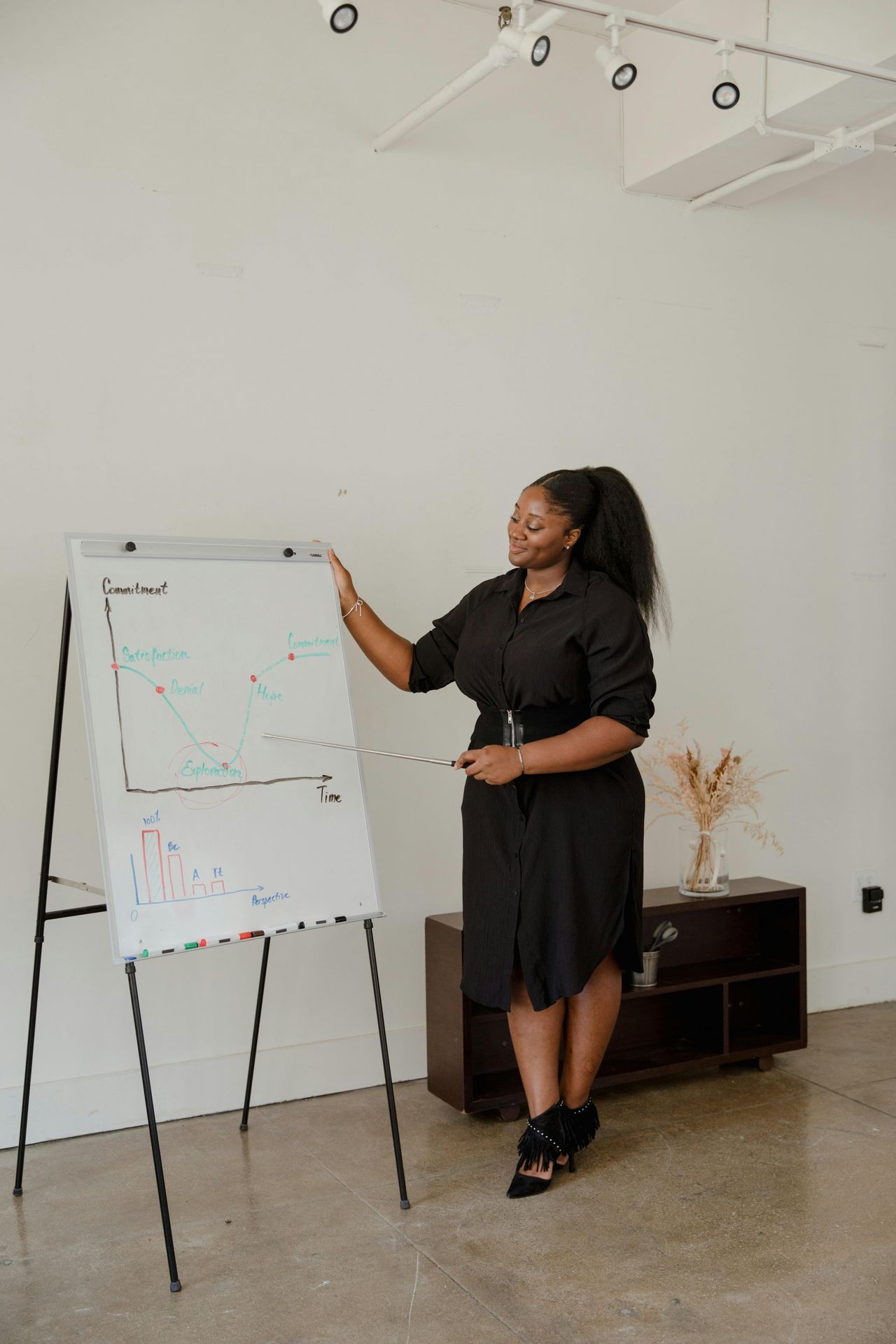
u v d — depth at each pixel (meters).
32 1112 2.95
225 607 2.56
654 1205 2.59
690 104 3.45
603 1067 3.29
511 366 3.56
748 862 3.97
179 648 2.48
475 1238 2.43
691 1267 2.30
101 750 2.35
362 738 3.35
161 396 3.07
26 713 2.93
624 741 2.55
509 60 2.71
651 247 3.79
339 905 2.55
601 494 2.70
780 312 4.02
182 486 3.11
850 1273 2.28
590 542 2.71
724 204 3.90
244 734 2.52
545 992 2.61
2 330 2.88
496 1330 2.09
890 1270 2.29
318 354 3.27
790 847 4.06
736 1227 2.47
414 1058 3.44
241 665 2.55
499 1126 3.07
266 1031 3.25
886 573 4.25
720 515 3.92
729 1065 3.54
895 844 4.25
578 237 3.67
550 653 2.59
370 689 3.36
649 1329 2.09
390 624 3.40
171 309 3.08
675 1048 3.46
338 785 2.62
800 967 3.53
